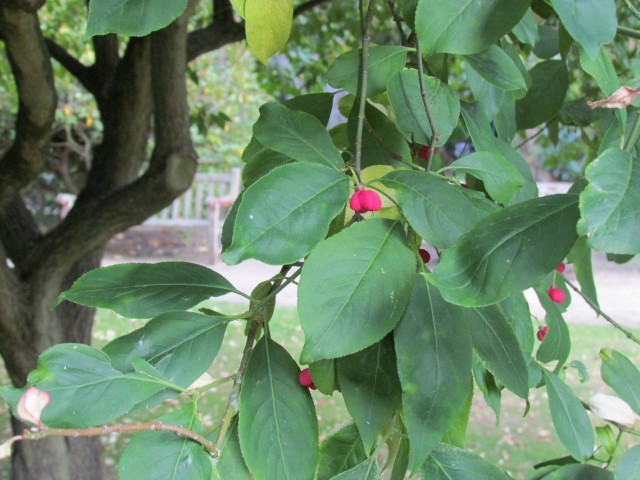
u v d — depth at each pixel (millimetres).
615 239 573
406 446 934
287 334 6156
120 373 732
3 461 3939
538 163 8977
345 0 3428
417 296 815
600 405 1206
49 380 701
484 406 4996
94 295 920
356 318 744
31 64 1891
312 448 838
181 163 2324
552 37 1628
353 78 1039
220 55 8414
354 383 845
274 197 760
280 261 738
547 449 4375
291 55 3963
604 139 983
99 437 3262
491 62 1065
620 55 2193
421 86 981
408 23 1173
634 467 940
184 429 702
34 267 2611
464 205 814
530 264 693
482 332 884
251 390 843
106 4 749
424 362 785
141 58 2678
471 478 892
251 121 9992
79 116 8664
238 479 837
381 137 1085
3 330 2586
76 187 10461
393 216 898
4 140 8453
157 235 10453
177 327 865
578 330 6352
